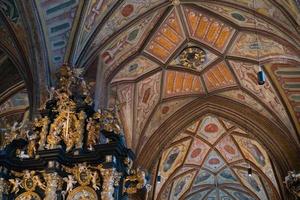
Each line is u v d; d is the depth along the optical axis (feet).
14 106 66.13
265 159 78.69
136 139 68.95
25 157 39.75
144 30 59.93
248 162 83.30
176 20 60.44
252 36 59.26
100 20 54.34
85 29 53.52
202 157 85.15
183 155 83.10
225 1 55.21
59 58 52.60
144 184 39.91
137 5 55.72
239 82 68.18
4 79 58.49
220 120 76.89
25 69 51.67
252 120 69.67
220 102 71.31
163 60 65.72
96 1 52.44
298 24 48.19
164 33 61.77
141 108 69.00
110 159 38.24
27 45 50.72
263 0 51.19
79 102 43.47
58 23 52.54
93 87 55.67
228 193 94.38
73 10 52.42
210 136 81.00
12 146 41.11
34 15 50.21
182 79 69.26
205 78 69.36
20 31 50.75
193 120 72.28
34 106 49.34
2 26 51.57
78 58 53.57
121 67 62.13
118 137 40.09
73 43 52.85
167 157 80.53
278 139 67.67
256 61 63.00
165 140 71.41
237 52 63.77
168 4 57.67
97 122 41.70
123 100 66.33
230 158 84.84
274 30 54.44
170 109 71.92
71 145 40.47
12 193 39.06
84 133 41.37
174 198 90.63
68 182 38.32
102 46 56.29
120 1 54.08
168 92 70.28
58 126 41.34
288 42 53.06
